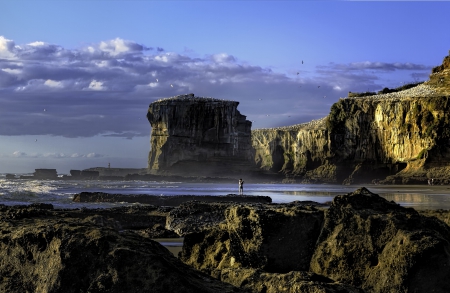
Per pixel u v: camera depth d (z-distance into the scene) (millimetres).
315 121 193000
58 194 61562
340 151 148875
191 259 14023
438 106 132500
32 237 9648
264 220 12094
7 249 9938
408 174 127938
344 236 11523
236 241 12648
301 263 11977
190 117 191625
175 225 27688
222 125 191375
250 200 47656
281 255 12023
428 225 11555
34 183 119125
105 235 9164
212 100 194000
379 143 143625
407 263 10375
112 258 8766
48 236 9445
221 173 185625
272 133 188500
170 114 191875
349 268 11250
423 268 10312
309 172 154625
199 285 8883
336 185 126188
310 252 12023
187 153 190000
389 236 11070
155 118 193500
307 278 10031
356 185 123688
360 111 147000
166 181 156250
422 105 135500
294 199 59375
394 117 140250
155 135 194750
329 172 148125
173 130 191125
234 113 193500
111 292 8578
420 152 131750
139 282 8625
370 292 10641
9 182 125125
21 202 48656
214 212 29516
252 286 10453
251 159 194875
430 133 131250
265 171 178375
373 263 11109
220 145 190625
